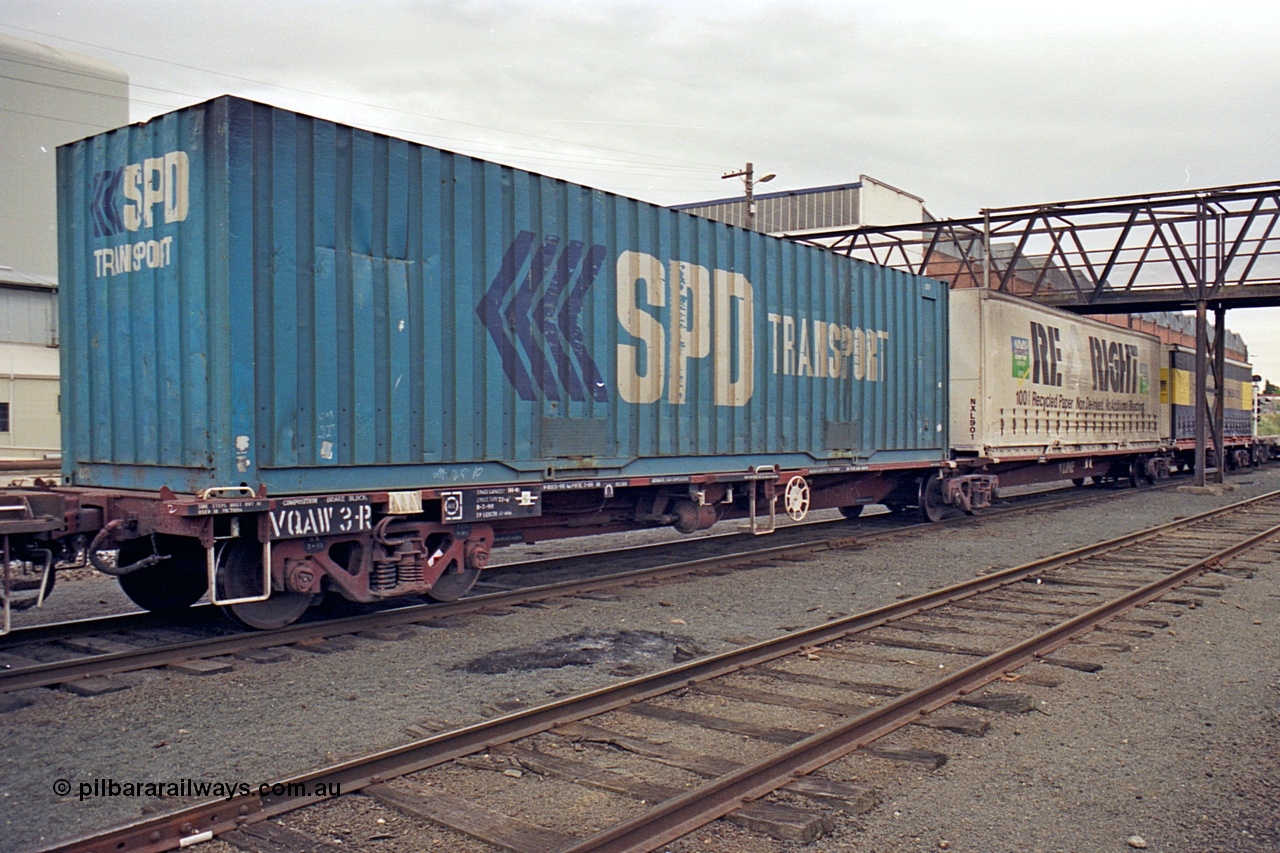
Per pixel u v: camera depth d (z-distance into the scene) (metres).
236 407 6.40
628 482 9.30
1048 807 4.06
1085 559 11.34
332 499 6.91
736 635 7.26
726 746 4.71
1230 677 6.18
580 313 8.90
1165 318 45.78
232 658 6.40
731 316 10.69
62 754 4.55
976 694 5.62
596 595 8.84
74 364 7.77
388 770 4.18
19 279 24.80
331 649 6.67
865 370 13.05
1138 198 22.25
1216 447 25.16
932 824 3.86
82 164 7.66
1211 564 10.71
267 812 3.74
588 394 8.98
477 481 8.02
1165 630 7.54
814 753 4.48
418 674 6.08
